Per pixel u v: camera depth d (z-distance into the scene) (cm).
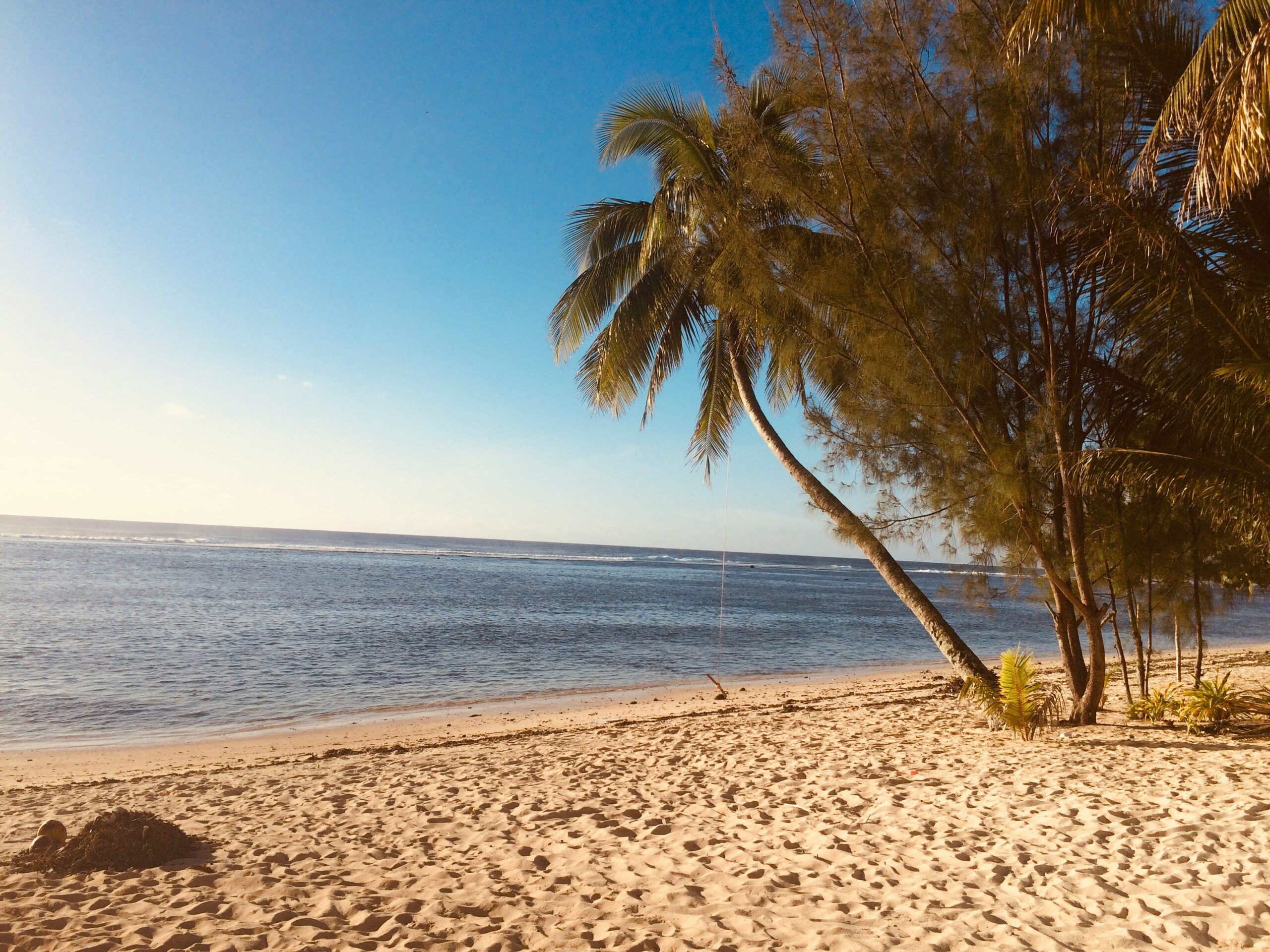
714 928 360
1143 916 347
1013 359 838
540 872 470
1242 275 629
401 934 365
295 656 2092
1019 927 344
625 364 1271
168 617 2733
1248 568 996
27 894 432
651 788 698
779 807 604
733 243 844
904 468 863
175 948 350
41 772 987
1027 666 853
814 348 870
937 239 769
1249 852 419
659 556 18625
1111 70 697
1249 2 461
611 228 1312
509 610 3619
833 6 744
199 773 934
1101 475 688
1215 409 632
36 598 3103
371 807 679
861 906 381
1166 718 911
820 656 2538
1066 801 560
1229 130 478
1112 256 676
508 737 1142
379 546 14425
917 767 725
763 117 942
